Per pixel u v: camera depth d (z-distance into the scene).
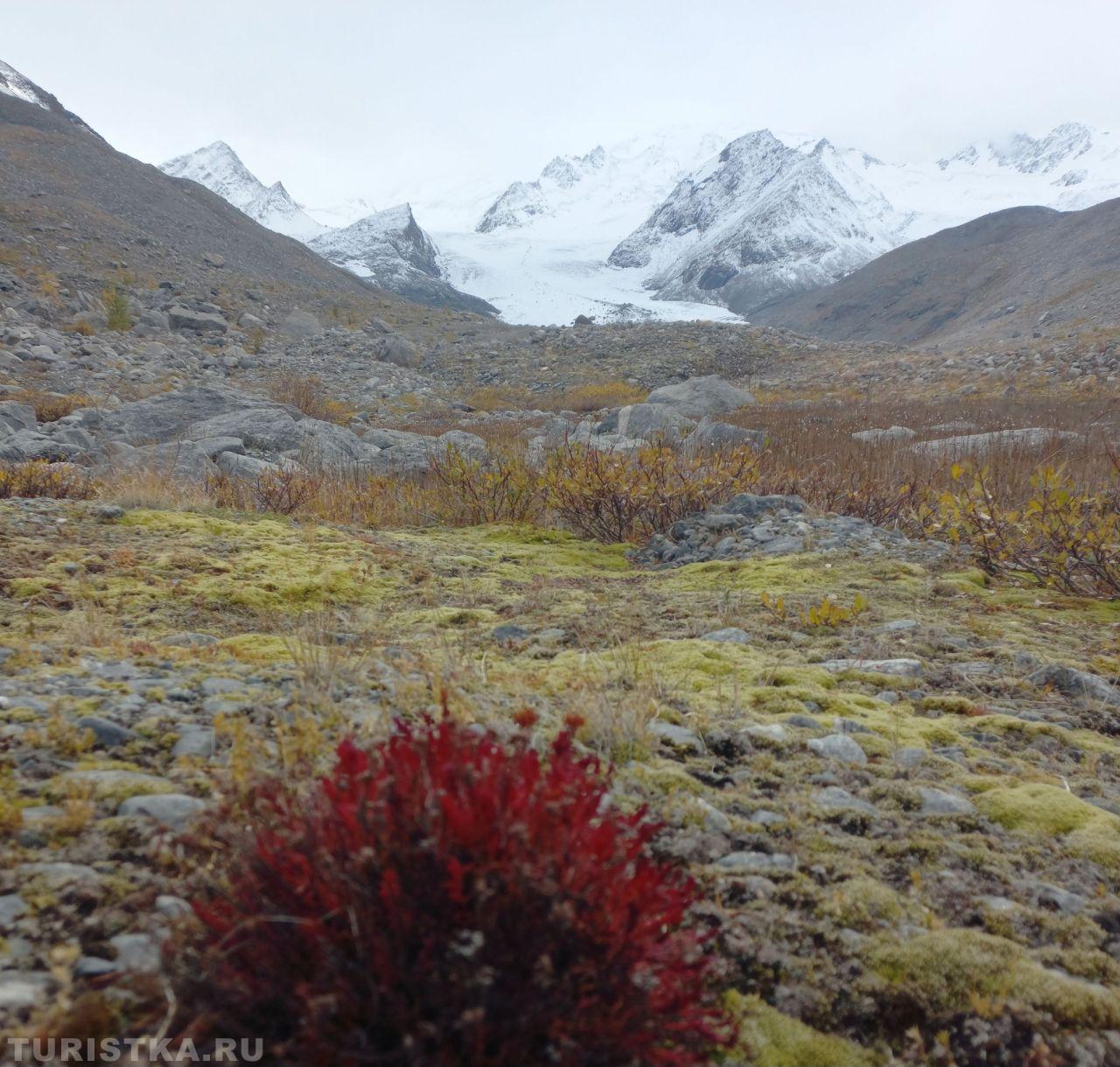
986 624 5.40
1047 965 2.21
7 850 2.09
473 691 3.47
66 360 29.72
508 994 1.48
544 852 1.59
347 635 4.62
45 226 57.25
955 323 125.00
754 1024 1.94
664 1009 1.60
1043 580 6.77
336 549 6.95
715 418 28.44
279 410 16.58
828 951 2.18
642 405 22.36
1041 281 114.69
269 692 3.31
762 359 48.69
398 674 3.68
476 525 9.67
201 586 5.57
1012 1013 2.04
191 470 11.02
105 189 71.62
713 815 2.67
